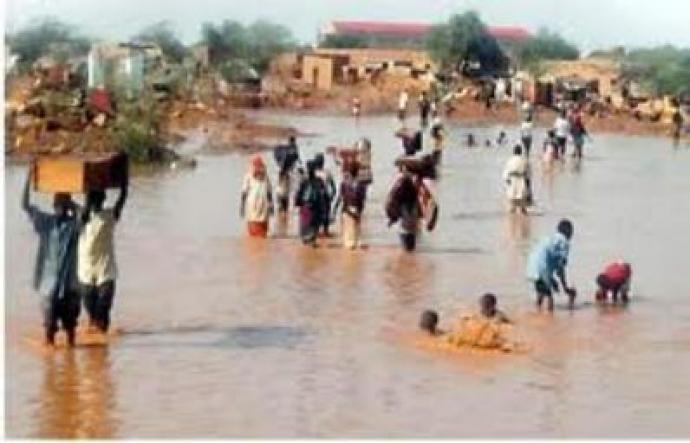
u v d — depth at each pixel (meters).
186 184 42.78
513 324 23.42
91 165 20.70
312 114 83.31
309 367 20.17
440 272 28.25
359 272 28.03
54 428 17.02
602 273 26.45
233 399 18.47
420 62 93.38
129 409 17.83
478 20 89.44
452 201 40.97
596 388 19.47
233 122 67.25
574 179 49.59
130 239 31.45
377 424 17.55
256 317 23.41
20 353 20.34
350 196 30.78
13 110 47.22
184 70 77.88
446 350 21.42
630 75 84.88
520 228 35.41
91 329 21.64
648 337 22.77
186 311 23.72
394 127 72.69
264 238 32.19
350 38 97.19
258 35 91.75
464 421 17.77
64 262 20.58
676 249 32.72
